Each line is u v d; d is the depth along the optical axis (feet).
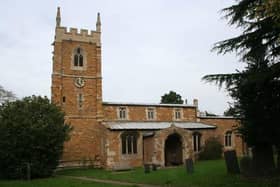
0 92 156.66
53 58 145.38
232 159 79.05
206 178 75.36
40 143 110.01
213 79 55.47
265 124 64.08
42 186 82.84
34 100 116.78
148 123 153.79
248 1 49.42
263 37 51.44
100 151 144.05
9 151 107.76
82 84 148.36
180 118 164.45
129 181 85.87
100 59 154.10
